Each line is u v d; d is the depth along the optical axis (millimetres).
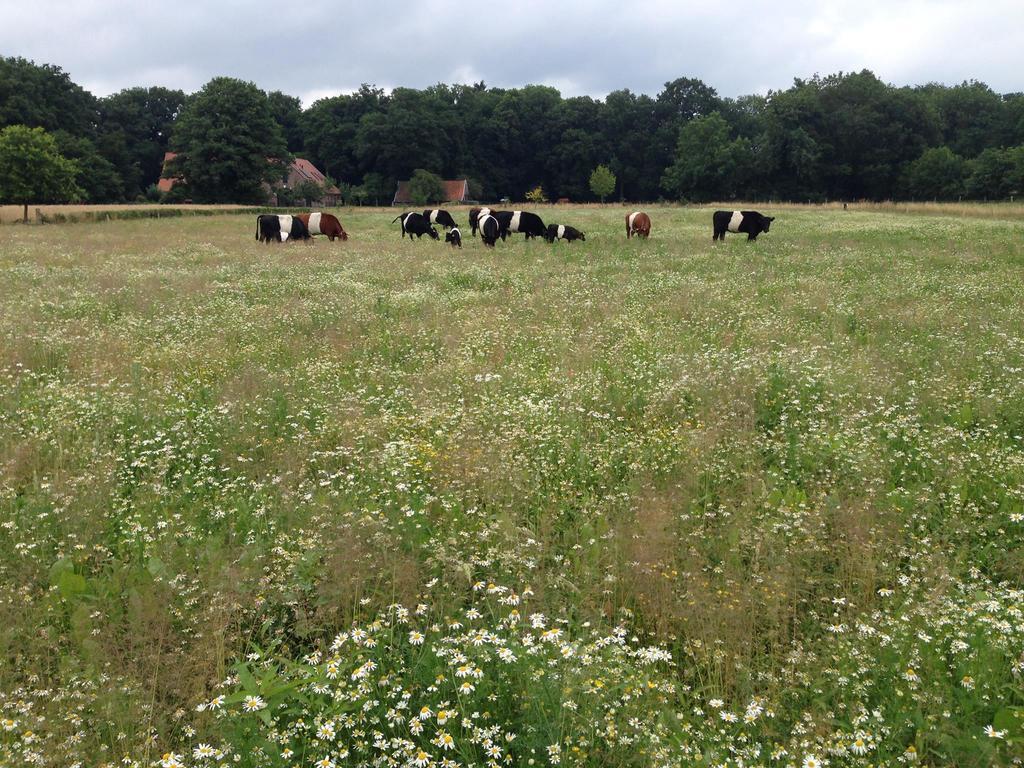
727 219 28094
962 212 44750
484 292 16094
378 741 3162
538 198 115812
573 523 5500
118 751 3326
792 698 3635
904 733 3381
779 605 4273
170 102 124500
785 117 94688
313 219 31438
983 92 112562
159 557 4805
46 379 9133
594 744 3168
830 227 33625
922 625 3988
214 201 89188
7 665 3822
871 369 8852
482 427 7113
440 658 3637
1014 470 6070
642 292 15336
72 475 6145
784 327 11406
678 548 4914
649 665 3816
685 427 7152
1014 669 3531
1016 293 14641
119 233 36781
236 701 3342
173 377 9250
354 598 4309
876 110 95125
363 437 6906
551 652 3600
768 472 6121
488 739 3090
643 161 122688
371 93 125625
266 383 8680
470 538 5016
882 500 5516
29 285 16656
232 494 5824
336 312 13227
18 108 92688
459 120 118938
